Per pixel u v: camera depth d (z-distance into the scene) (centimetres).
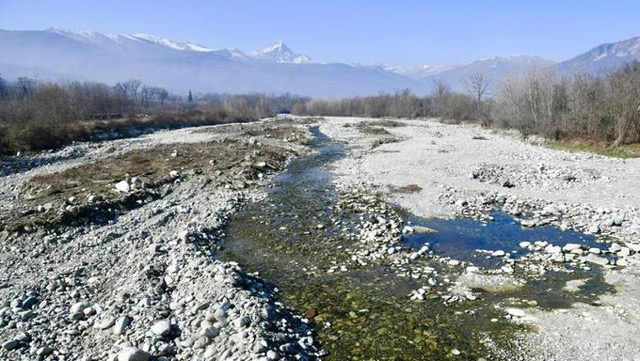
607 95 4591
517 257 1628
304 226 2033
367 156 4000
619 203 2261
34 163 3725
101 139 5628
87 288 1361
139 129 6731
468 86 10338
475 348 1052
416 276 1470
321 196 2570
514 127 6166
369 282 1435
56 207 2147
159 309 1181
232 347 992
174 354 1000
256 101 16888
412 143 4884
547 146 4722
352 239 1848
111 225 2038
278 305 1257
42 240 1816
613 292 1322
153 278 1368
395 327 1153
